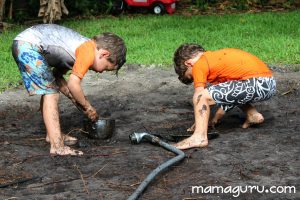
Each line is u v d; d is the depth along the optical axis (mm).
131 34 10672
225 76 5473
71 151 5168
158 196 4312
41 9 11516
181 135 5523
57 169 4848
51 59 5234
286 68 8359
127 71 8492
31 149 5352
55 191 4449
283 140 5418
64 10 11680
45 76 5102
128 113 6590
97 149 5336
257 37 10070
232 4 13547
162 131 5891
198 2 13453
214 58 5461
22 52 5133
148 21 11820
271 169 4754
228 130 5816
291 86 7492
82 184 4547
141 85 7766
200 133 5273
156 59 8945
